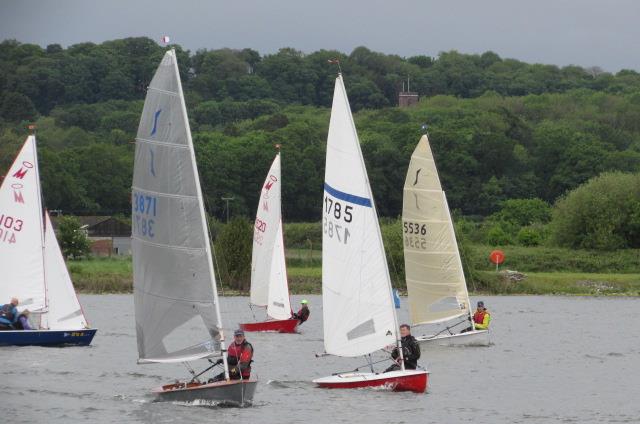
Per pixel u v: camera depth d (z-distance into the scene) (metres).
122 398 78.56
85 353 104.19
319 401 77.75
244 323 135.38
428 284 116.62
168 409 73.50
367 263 78.88
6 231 106.00
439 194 116.69
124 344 113.69
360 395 80.75
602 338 134.25
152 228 71.44
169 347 71.69
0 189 106.06
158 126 70.69
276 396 79.56
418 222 116.25
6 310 106.00
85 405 75.62
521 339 130.50
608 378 97.19
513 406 80.75
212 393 73.25
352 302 79.19
